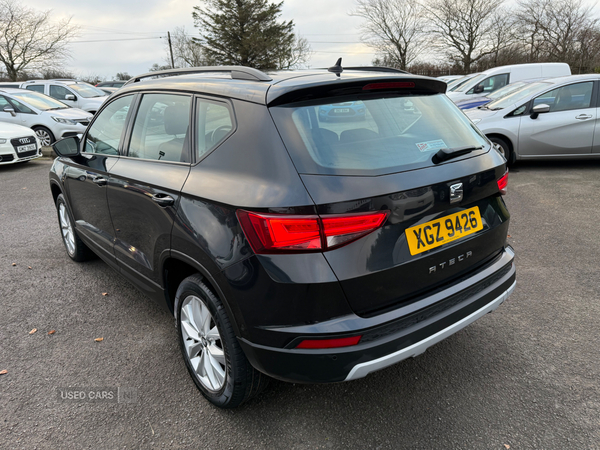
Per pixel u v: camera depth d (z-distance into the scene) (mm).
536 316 3102
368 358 1821
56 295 3648
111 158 3029
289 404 2365
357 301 1813
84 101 15500
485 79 13227
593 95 7352
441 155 2021
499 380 2482
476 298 2158
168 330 3111
